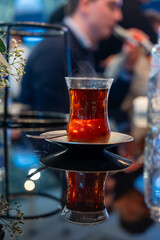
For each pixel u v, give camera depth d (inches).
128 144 27.2
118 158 22.0
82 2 79.9
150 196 16.2
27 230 13.4
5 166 20.2
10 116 37.3
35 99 60.9
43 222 13.9
